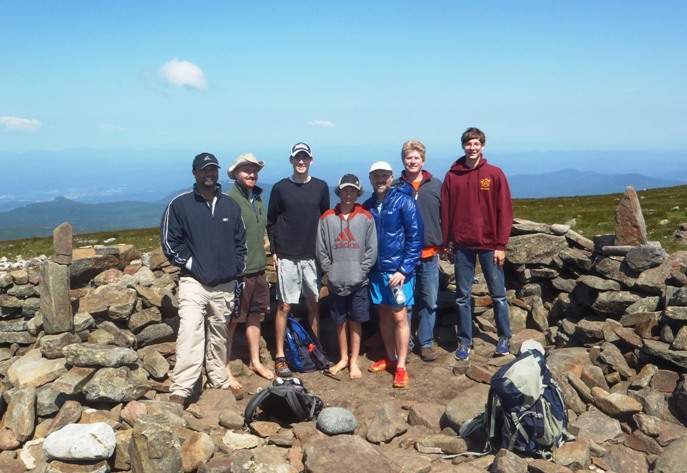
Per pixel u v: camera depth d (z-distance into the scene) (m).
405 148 4.60
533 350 3.52
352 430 3.52
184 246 3.99
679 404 3.67
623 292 4.58
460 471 3.12
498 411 3.41
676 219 14.11
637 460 3.43
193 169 3.95
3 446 3.44
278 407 3.87
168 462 2.93
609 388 4.06
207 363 4.29
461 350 4.79
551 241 5.34
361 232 4.36
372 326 5.32
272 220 4.62
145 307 4.46
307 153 4.37
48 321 4.02
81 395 3.72
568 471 3.06
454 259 4.72
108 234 23.94
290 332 4.76
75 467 3.08
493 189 4.47
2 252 16.48
